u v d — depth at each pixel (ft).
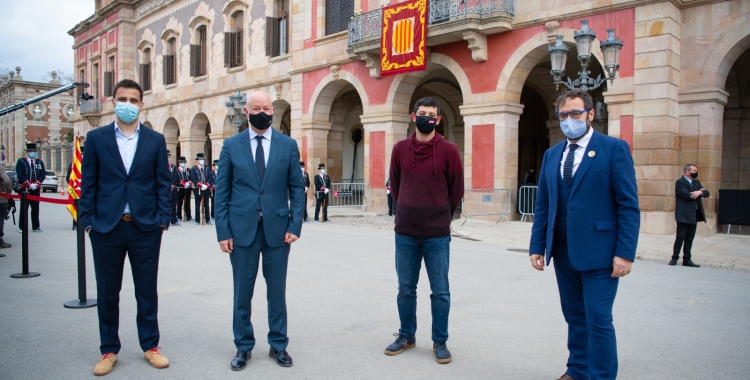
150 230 14.29
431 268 14.88
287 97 75.72
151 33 106.32
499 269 28.27
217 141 88.02
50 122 181.57
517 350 15.67
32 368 14.07
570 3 45.80
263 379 13.47
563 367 14.39
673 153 42.24
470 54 52.54
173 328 17.66
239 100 60.80
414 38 52.49
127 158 14.43
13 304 20.34
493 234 43.09
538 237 13.37
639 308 20.44
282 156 14.89
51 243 36.94
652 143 41.83
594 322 11.78
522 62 49.52
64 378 13.44
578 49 35.53
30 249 34.01
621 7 42.98
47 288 22.99
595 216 11.98
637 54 42.42
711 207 42.96
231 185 14.87
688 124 42.88
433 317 14.93
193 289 23.13
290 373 13.87
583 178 12.12
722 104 43.19
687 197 30.91
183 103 96.32
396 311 19.77
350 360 14.82
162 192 14.73
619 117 43.50
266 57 78.54
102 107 122.93
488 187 51.49
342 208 68.85
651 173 41.96
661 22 41.22
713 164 42.27
